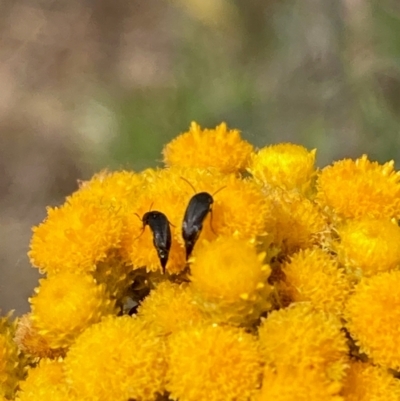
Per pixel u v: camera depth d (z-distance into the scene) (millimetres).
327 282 120
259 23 297
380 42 259
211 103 290
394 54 258
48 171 316
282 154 132
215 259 116
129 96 322
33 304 120
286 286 120
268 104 278
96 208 122
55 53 361
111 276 122
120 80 339
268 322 115
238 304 115
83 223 121
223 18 306
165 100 304
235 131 134
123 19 367
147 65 342
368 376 117
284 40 285
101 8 370
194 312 119
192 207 118
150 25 358
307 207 125
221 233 118
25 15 374
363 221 123
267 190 126
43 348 125
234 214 118
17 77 356
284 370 114
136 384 114
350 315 118
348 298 119
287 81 276
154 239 119
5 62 360
